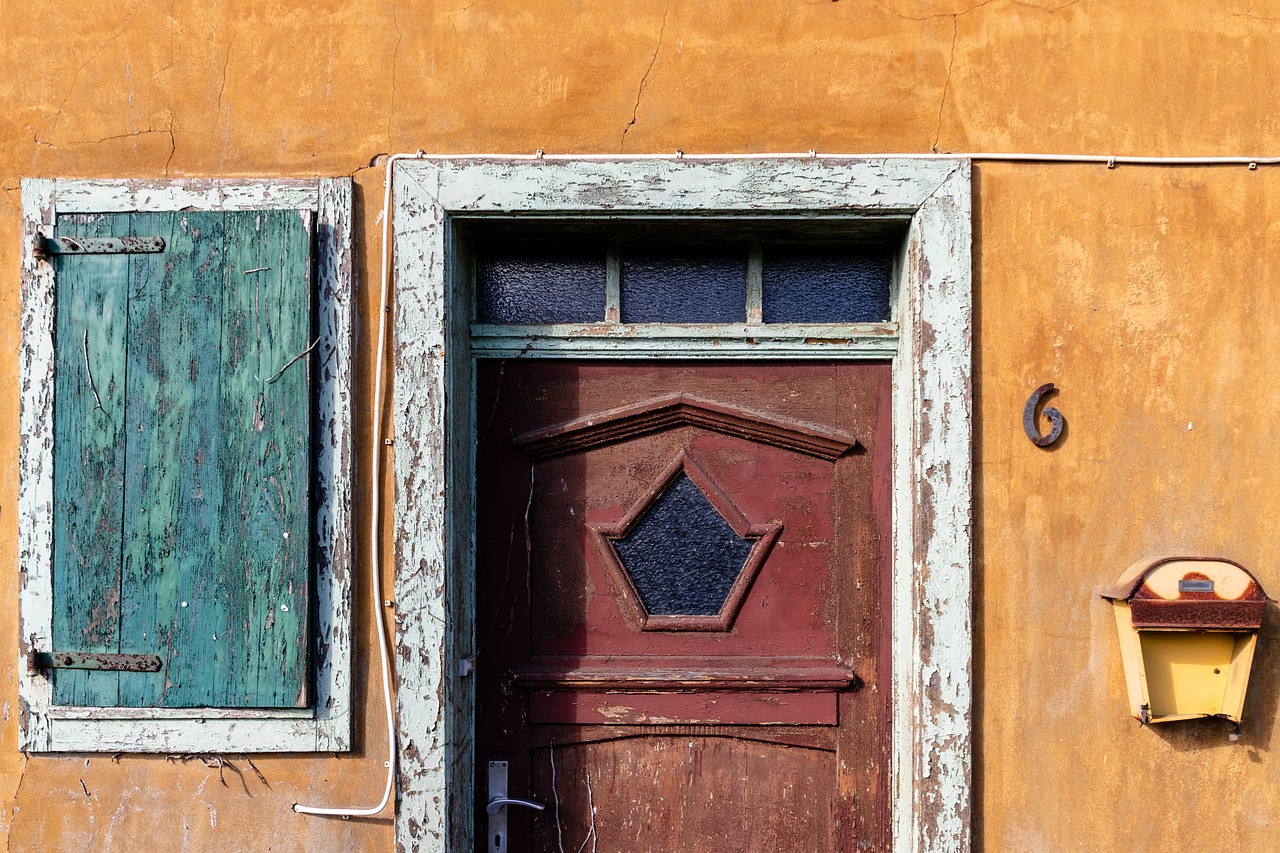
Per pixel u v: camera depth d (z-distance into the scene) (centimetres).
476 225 190
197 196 184
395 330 182
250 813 183
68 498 180
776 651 197
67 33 188
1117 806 181
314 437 183
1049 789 181
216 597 180
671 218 185
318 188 185
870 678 196
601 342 196
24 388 183
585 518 200
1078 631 181
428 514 181
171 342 182
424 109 186
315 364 183
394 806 180
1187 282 183
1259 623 170
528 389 199
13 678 184
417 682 179
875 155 182
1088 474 182
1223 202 183
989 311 182
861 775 195
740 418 196
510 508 199
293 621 179
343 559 182
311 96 187
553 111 186
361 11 187
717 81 185
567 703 197
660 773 197
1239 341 183
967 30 184
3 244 187
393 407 182
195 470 181
